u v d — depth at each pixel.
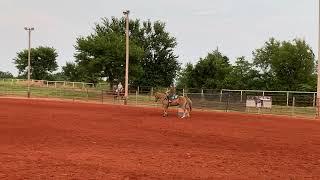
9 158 13.71
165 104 36.34
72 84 85.31
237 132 24.50
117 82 81.56
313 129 27.98
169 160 14.31
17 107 40.97
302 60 71.25
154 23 100.06
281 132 25.27
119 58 79.88
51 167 12.34
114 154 15.27
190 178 11.45
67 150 15.92
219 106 50.75
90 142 18.41
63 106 46.06
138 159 14.30
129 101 62.00
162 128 25.59
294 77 71.50
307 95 50.09
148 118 33.28
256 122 32.69
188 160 14.46
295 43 72.19
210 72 78.00
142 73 84.06
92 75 84.44
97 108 44.78
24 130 22.19
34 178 10.80
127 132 22.83
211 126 27.84
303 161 15.00
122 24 100.31
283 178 11.93
